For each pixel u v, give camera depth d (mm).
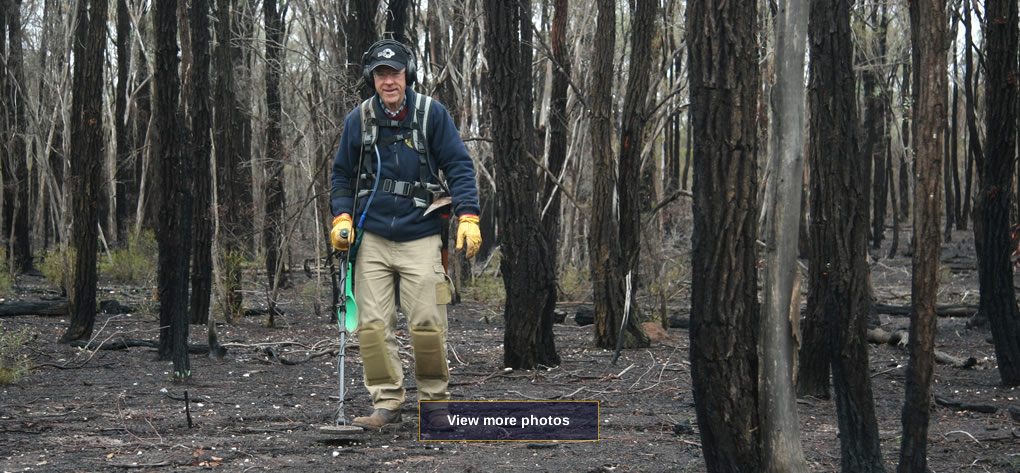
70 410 5164
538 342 7160
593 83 8383
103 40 8008
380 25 11922
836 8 4977
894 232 25641
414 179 4582
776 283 2822
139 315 10820
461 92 15312
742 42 2797
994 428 4918
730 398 2832
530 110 7199
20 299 12203
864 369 3547
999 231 6496
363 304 4652
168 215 7383
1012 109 6391
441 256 4680
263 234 12953
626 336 8578
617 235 8531
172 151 7434
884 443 4480
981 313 10391
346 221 4582
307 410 5273
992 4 6508
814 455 4203
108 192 21016
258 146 14750
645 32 8281
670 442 4469
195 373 6777
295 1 13602
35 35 17656
